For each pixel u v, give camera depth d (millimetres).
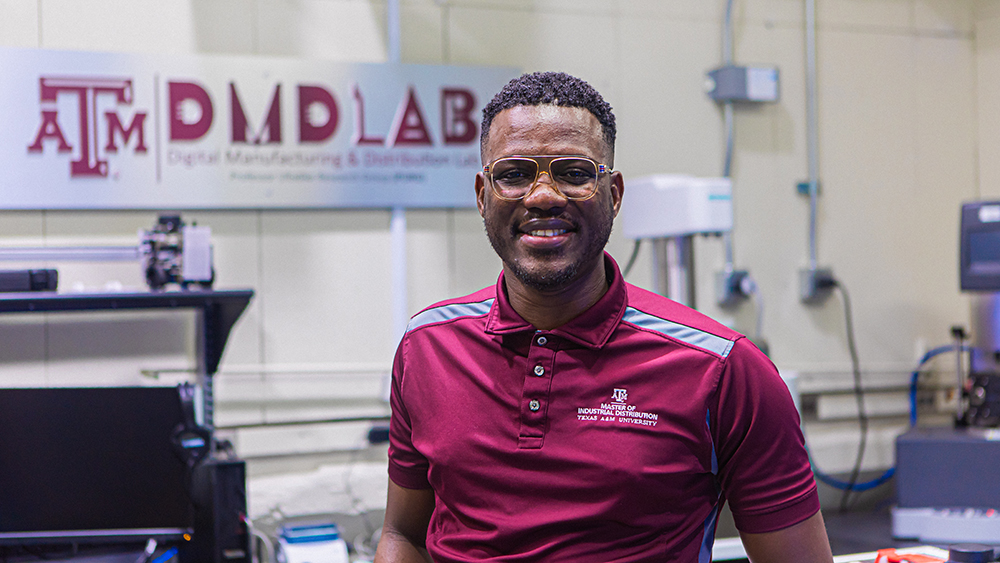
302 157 2459
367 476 2500
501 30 2654
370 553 2354
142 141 2336
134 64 2328
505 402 967
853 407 2939
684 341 958
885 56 3031
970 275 2525
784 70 2912
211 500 1803
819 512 977
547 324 996
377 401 2549
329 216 2518
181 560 1798
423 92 2553
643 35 2777
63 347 2314
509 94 968
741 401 933
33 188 2264
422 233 2596
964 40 3098
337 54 2521
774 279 2887
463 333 1043
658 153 2779
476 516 962
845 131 2979
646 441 917
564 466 925
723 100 2832
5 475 1801
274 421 2447
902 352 3021
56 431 1803
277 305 2467
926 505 2225
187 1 2396
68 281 2316
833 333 2943
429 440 1013
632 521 912
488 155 977
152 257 1977
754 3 2879
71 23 2311
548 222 919
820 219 2945
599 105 973
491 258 2668
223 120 2400
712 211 2201
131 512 1816
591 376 952
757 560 974
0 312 1831
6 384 2271
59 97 2277
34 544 1837
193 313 2406
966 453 2188
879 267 3008
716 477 989
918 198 3061
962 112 3102
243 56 2412
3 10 2256
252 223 2451
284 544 1998
